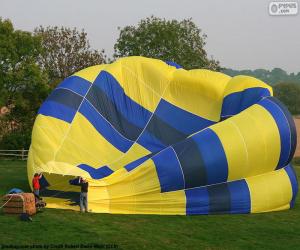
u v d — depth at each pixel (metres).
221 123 23.23
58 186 23.78
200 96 27.91
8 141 51.47
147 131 27.09
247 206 22.62
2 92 49.66
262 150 22.84
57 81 58.19
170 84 28.64
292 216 22.80
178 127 27.06
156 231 18.78
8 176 34.66
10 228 18.17
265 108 24.19
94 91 27.94
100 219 20.30
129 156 25.69
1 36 48.59
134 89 28.67
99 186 21.88
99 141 26.09
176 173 21.48
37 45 51.34
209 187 22.28
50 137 25.23
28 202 20.17
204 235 18.62
